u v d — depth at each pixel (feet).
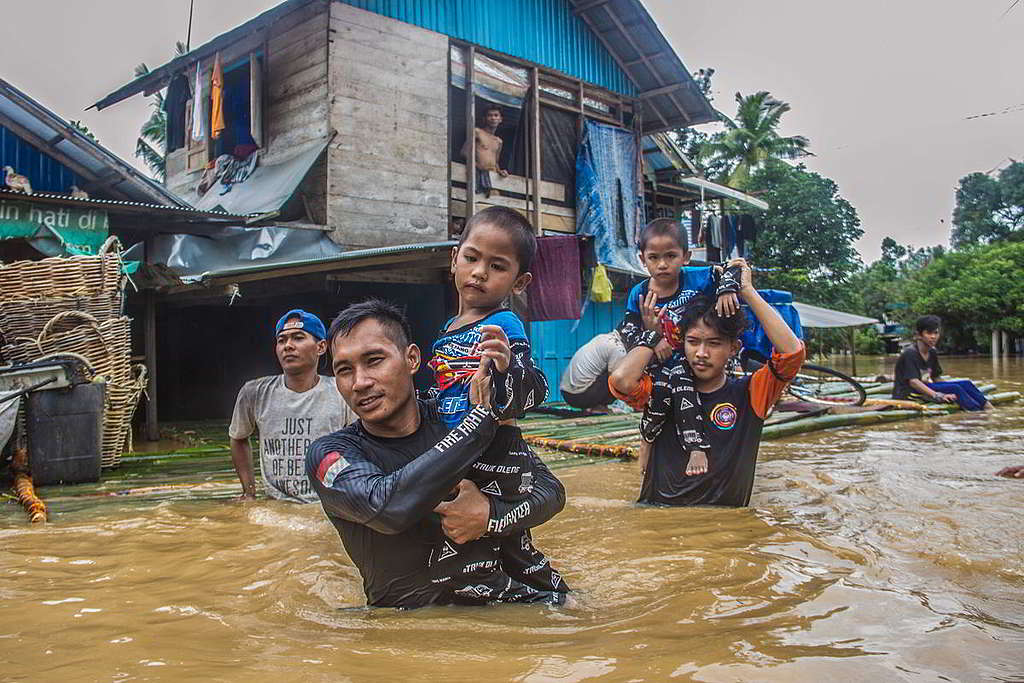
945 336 113.70
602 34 47.70
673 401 14.11
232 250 31.89
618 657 6.57
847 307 121.29
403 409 8.39
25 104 29.66
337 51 35.55
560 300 33.40
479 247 8.66
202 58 39.27
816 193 123.85
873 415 28.45
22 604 8.59
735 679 6.03
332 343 8.31
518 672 6.23
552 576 8.96
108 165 30.78
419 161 38.17
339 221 35.32
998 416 31.01
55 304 20.10
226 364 47.70
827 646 6.82
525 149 43.96
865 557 10.16
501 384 7.70
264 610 8.33
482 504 8.05
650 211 61.52
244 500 15.16
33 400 17.75
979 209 171.53
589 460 20.70
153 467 20.79
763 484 16.11
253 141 40.16
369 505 7.49
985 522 12.13
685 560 10.12
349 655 6.74
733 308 13.46
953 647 6.77
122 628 7.70
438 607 8.31
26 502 14.83
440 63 39.24
